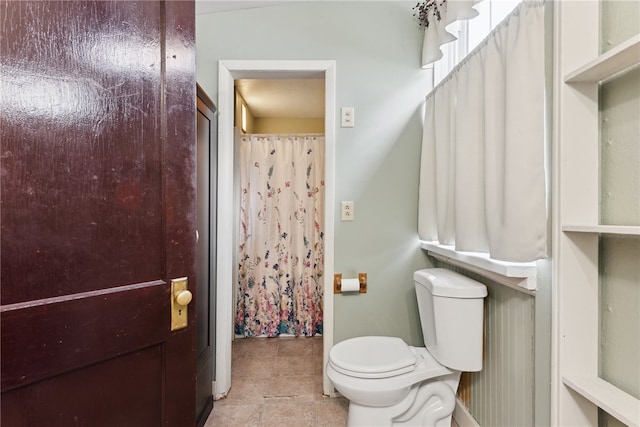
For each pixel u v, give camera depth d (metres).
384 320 1.79
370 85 1.79
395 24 1.79
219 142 1.76
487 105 1.13
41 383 0.61
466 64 1.29
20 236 0.59
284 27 1.77
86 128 0.67
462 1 1.24
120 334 0.71
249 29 1.77
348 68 1.78
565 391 0.87
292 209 2.62
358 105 1.79
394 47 1.79
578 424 0.87
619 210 0.81
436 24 1.61
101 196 0.69
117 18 0.72
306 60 1.77
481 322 1.26
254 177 2.62
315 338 2.58
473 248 1.25
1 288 0.57
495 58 1.11
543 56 0.93
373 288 1.79
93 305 0.67
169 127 0.81
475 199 1.24
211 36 1.77
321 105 3.44
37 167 0.61
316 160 2.61
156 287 0.78
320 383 1.89
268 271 2.61
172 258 0.81
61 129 0.64
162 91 0.80
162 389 0.79
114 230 0.71
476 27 1.38
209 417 1.57
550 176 0.92
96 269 0.68
